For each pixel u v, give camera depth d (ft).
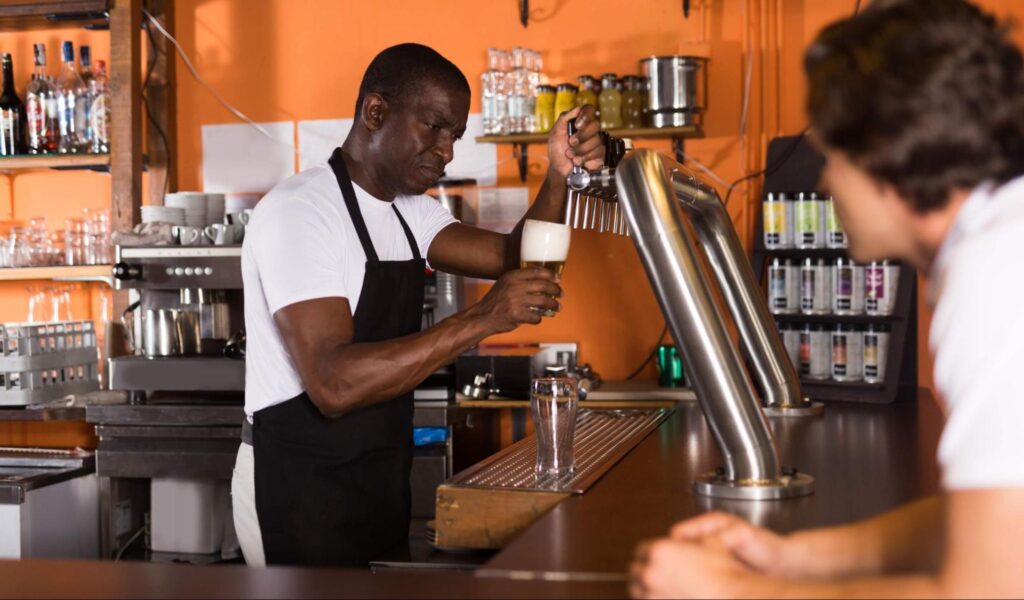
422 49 6.86
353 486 6.59
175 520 11.91
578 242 13.14
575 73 13.08
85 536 11.91
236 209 13.89
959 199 2.92
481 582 3.49
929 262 3.07
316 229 6.35
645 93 12.33
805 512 4.45
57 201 14.17
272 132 13.80
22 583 3.67
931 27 2.86
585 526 4.25
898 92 2.84
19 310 14.19
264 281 6.33
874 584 2.85
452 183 12.97
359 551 6.63
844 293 10.45
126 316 12.32
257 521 6.67
